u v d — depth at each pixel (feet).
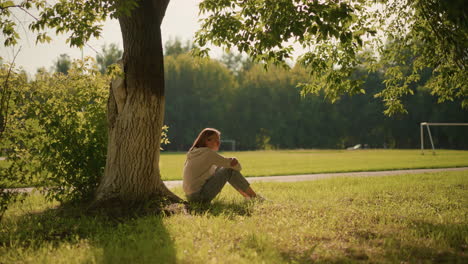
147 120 20.67
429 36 23.77
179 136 233.14
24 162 20.70
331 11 18.11
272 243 14.10
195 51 26.30
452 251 13.44
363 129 230.48
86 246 14.20
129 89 20.56
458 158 80.43
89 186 22.86
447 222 17.51
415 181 35.29
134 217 19.04
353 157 96.17
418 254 13.14
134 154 20.76
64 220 18.62
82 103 23.93
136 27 20.27
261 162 79.56
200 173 22.25
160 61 21.11
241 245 13.84
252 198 23.21
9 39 20.80
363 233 15.78
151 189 21.45
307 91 26.20
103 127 23.71
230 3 22.84
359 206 22.03
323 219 18.07
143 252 13.20
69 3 19.53
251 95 240.12
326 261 12.48
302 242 14.42
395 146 229.25
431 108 199.41
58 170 22.33
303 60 25.36
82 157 22.71
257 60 22.74
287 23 18.62
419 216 19.01
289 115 235.81
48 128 22.15
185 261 12.14
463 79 25.34
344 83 24.50
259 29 21.74
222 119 231.91
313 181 37.63
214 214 19.49
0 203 18.47
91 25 19.44
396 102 28.91
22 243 14.84
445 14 20.30
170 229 16.14
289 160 87.25
